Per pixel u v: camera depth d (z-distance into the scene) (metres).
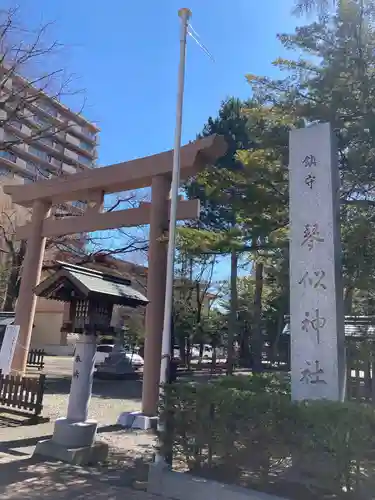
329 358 5.00
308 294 5.28
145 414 9.03
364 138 6.87
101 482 5.45
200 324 25.03
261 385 6.81
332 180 5.45
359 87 6.98
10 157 32.31
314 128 5.71
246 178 8.05
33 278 12.94
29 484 5.25
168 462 5.29
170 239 6.55
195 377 20.25
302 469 4.43
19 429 8.12
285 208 8.04
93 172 11.62
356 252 6.88
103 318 6.99
